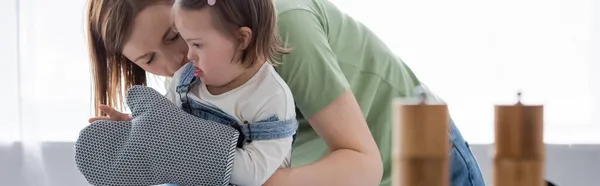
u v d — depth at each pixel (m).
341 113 0.94
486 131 1.99
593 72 1.98
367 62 1.11
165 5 0.96
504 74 1.98
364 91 1.10
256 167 0.87
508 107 0.54
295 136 1.02
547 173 2.00
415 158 0.52
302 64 0.94
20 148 2.14
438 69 1.98
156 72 1.02
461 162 1.07
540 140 0.54
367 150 0.94
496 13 1.96
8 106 2.14
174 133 0.85
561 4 1.96
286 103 0.91
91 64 1.08
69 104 2.14
